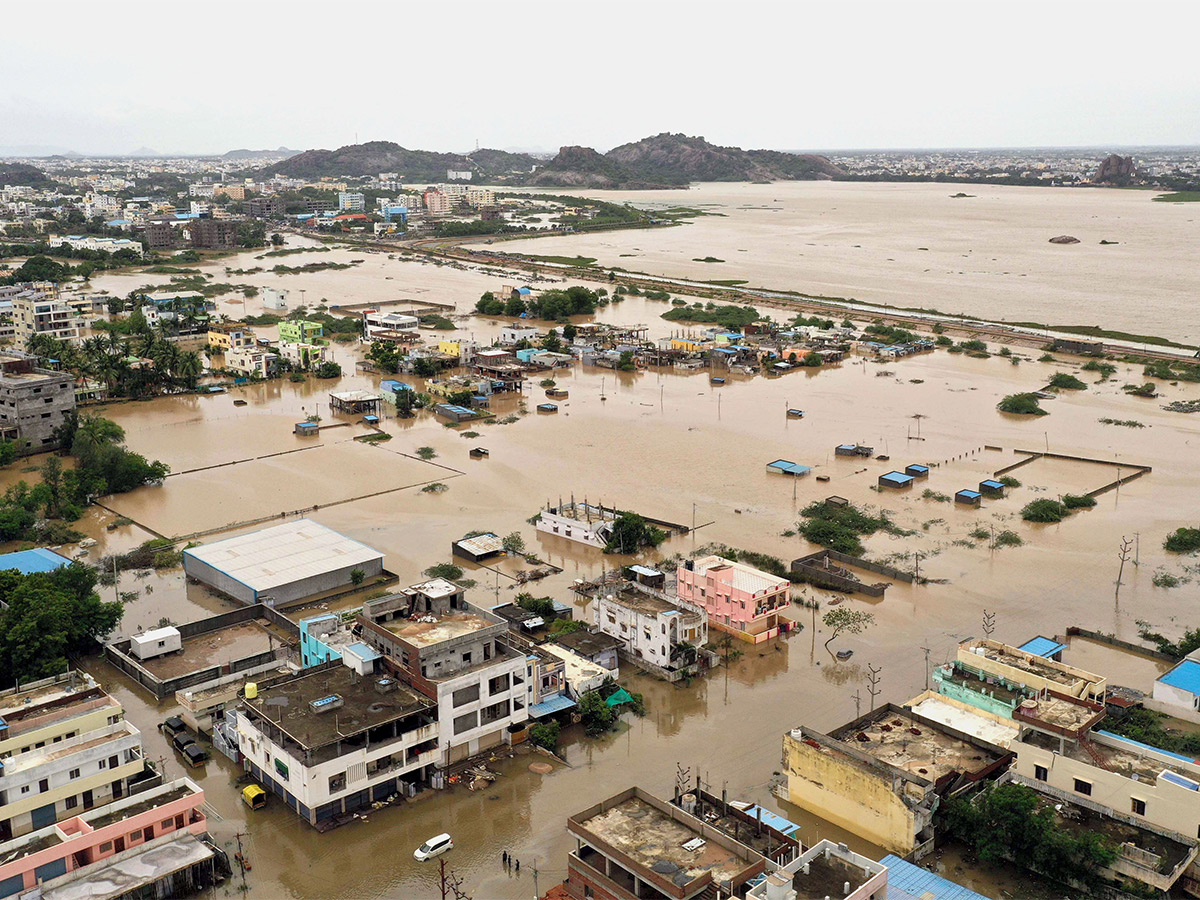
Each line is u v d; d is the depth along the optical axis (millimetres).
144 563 148750
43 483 176875
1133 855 77875
